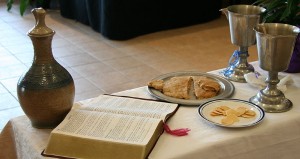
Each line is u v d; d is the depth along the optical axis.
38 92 1.23
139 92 1.44
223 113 1.30
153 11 3.52
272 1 1.65
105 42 3.39
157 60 3.04
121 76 2.78
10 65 2.97
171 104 1.35
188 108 1.35
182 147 1.20
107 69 2.89
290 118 1.30
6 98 2.49
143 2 3.42
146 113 1.29
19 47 3.31
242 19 1.42
